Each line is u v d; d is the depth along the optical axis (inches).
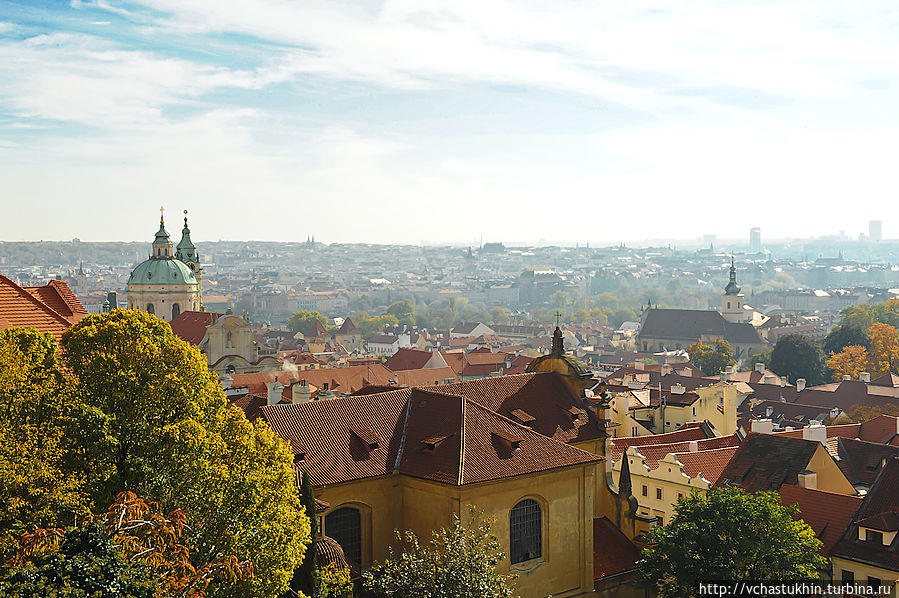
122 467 1956.2
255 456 2145.7
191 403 2081.7
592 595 2970.0
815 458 3705.7
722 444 4690.0
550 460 2847.0
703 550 2810.0
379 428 2842.0
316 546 2393.0
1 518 1649.9
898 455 3727.9
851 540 3159.5
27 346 2005.4
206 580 1691.7
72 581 1406.3
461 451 2711.6
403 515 2758.4
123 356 2050.9
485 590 2210.9
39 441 1818.4
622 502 3267.7
